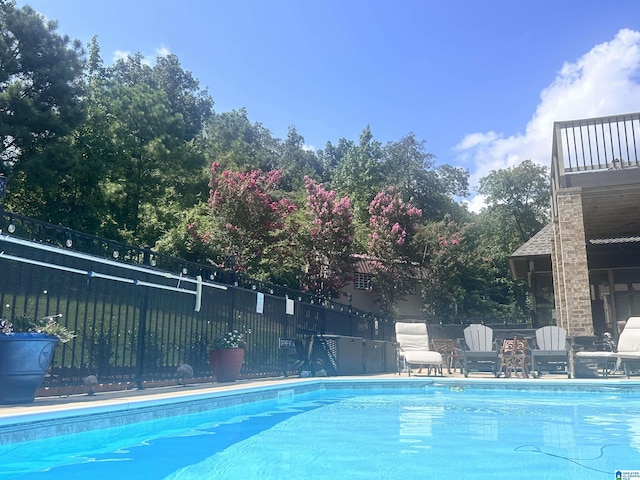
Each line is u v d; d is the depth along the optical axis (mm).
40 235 6004
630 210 14984
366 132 56531
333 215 23234
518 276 25844
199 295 8547
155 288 7863
